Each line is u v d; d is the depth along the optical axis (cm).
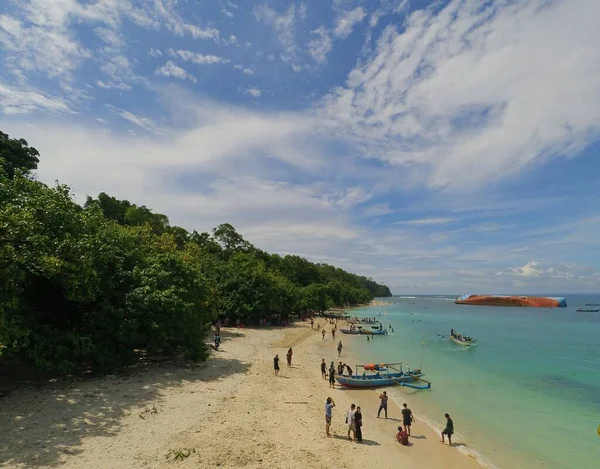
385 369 3481
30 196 2100
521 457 1848
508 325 8969
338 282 16938
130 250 2953
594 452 1922
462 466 1719
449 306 19975
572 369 3928
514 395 2950
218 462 1448
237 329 5831
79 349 2148
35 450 1380
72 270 2080
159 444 1542
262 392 2497
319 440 1836
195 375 2700
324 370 3250
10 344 1855
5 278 1689
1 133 4328
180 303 2711
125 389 2178
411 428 2169
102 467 1320
